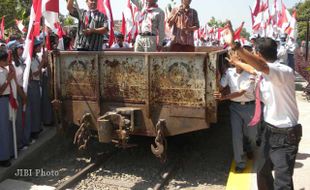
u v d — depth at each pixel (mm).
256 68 3686
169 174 6176
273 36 14859
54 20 6727
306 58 20031
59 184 5863
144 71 5855
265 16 13906
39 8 6414
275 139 3939
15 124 6477
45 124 8047
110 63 6074
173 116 5824
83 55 6223
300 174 5652
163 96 5836
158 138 5738
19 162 6367
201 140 8133
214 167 6660
